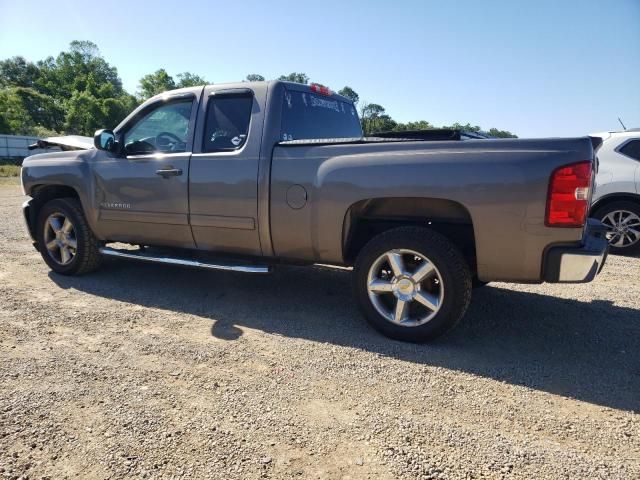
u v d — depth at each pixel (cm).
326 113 476
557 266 315
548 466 222
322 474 214
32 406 264
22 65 9400
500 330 396
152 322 398
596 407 277
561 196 307
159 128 467
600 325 411
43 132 6506
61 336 363
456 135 384
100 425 248
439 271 344
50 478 209
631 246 694
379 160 355
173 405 269
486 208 324
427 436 245
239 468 217
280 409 267
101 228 499
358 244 409
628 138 697
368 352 346
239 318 412
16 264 579
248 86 420
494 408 273
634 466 224
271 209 397
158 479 209
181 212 442
